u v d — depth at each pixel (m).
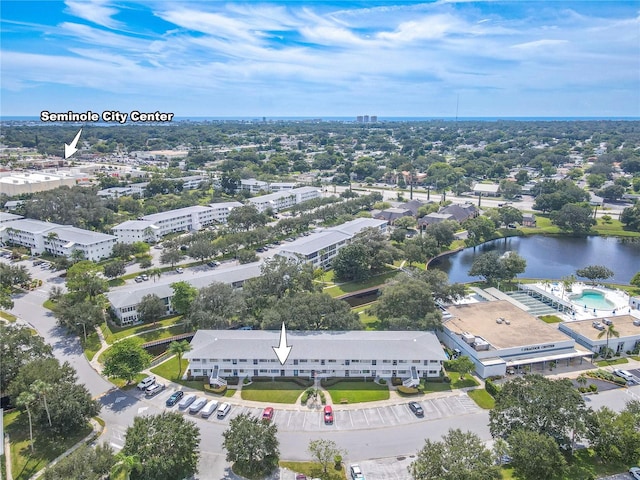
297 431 112.88
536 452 90.88
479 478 83.50
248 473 98.50
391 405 123.06
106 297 179.38
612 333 152.38
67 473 86.69
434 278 176.88
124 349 129.62
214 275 191.50
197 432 98.81
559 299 185.50
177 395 125.50
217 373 135.25
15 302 191.38
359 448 106.62
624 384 132.12
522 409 101.56
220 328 155.50
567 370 141.12
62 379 117.62
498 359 139.00
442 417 118.00
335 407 122.25
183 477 93.62
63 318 160.62
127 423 115.81
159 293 174.62
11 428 114.25
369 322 172.50
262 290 170.75
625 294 199.12
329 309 154.12
